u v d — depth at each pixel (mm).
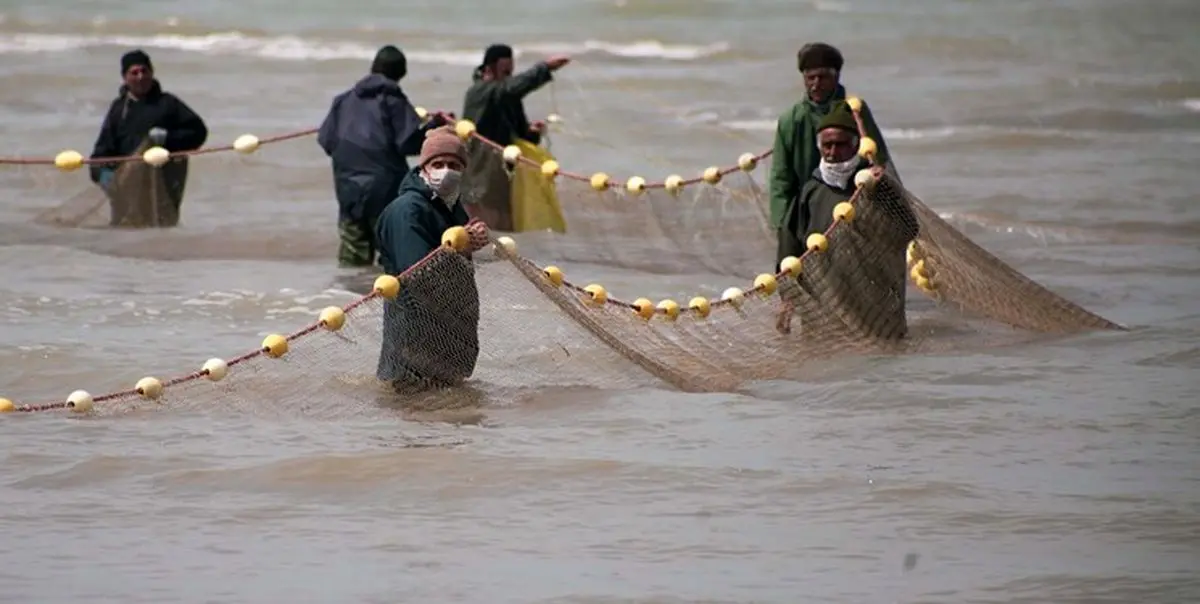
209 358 22031
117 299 25562
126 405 19234
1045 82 54125
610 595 14508
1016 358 21984
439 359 19531
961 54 61969
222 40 65500
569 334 20203
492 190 30109
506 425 19078
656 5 73938
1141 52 62188
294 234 31672
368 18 71688
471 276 19500
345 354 19469
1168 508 16453
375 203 28062
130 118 32000
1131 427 19094
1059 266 28656
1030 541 15719
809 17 72188
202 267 28406
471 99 30375
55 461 17766
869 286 22109
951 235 23172
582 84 54500
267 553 15477
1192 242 31094
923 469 17656
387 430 18812
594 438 18594
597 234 29578
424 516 16391
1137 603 14352
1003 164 40438
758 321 21375
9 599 14375
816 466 17734
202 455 17891
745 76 56312
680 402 19953
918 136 44500
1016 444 18516
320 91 52219
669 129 45844
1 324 23734
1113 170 39312
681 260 28672
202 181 37500
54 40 65000
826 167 22547
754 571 15039
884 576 14930
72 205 32156
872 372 21203
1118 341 22891
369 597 14469
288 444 18297
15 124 45500
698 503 16719
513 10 73750
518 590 14617
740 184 28266
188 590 14609
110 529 16016
